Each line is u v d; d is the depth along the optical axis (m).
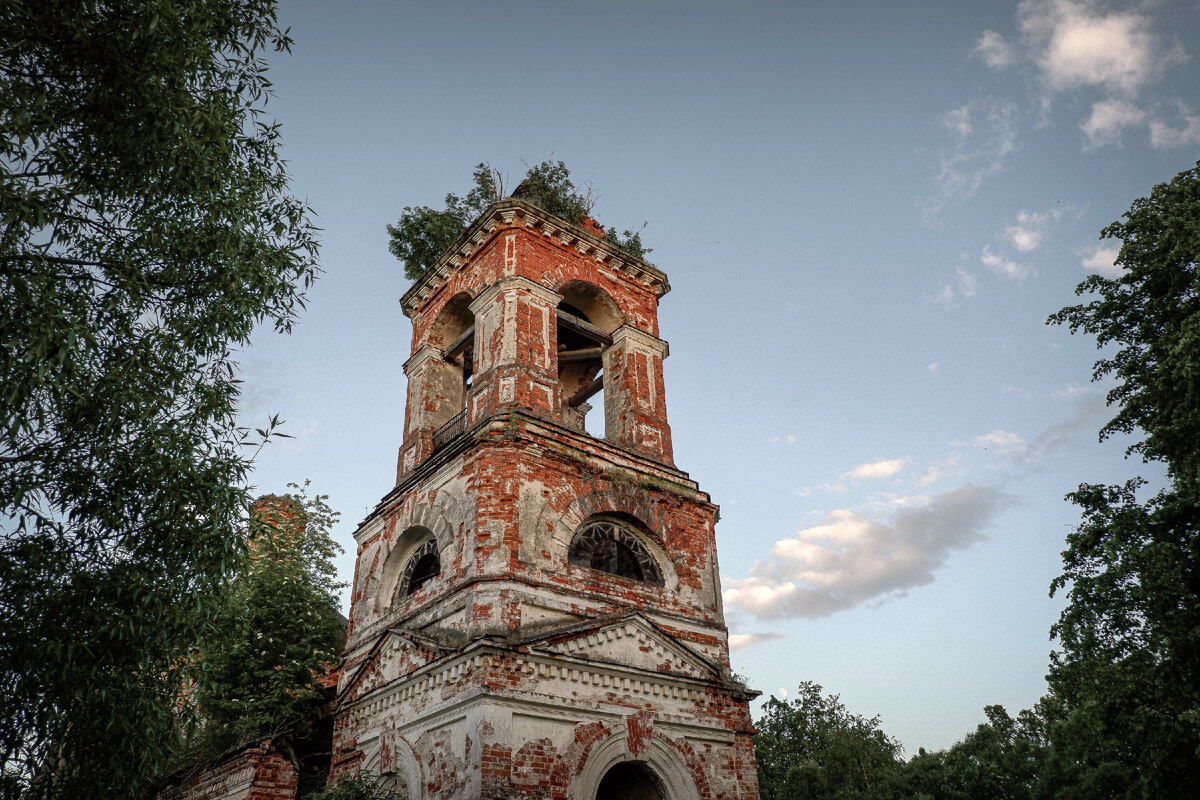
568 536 16.42
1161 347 17.31
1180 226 17.06
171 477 9.84
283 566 22.78
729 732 16.50
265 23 11.38
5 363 8.03
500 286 19.33
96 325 9.80
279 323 11.74
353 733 16.97
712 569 18.56
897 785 46.06
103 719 9.25
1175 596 15.32
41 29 9.15
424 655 15.42
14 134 8.36
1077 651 16.78
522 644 14.13
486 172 25.30
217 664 19.83
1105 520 17.27
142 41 9.83
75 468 9.43
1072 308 19.95
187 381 10.73
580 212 23.25
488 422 16.89
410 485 18.72
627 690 15.37
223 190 11.13
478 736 13.20
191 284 10.88
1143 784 16.47
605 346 21.34
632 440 19.34
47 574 9.11
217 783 19.47
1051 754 45.75
